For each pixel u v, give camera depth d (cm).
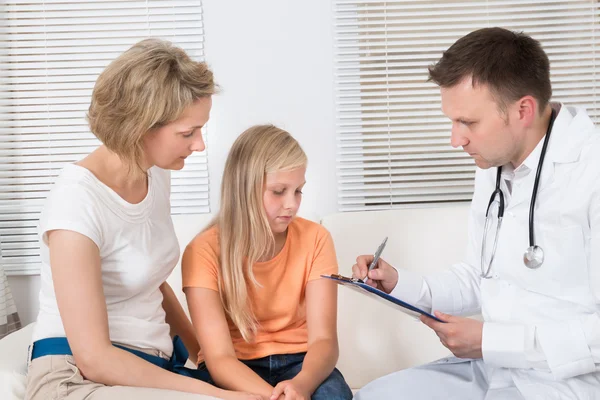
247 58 251
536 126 155
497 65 148
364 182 259
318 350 169
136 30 250
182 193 255
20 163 252
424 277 181
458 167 257
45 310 154
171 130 148
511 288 161
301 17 251
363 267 176
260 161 172
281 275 180
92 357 138
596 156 147
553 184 152
